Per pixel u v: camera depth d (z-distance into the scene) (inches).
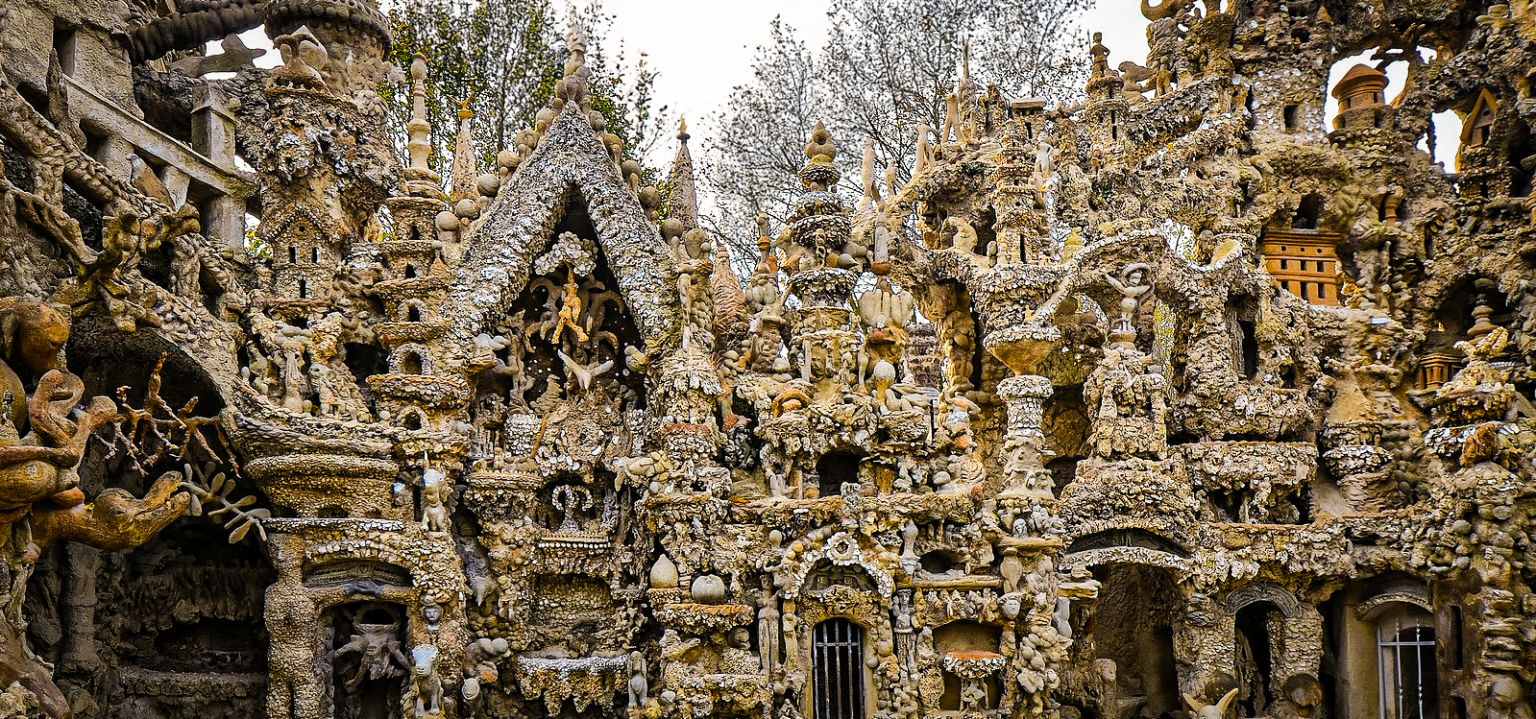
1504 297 1122.0
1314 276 1128.8
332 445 810.8
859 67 1473.9
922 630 885.8
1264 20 1159.0
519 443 919.7
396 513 830.5
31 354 645.9
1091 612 971.3
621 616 903.1
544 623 915.4
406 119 1366.9
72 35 820.6
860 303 977.5
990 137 1140.5
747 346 964.0
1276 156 1136.8
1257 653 1048.2
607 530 921.5
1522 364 1047.6
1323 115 1163.3
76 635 788.0
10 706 593.3
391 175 986.1
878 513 887.1
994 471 1071.6
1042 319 991.6
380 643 813.9
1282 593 987.9
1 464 600.1
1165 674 1059.3
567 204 968.3
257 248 1294.3
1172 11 1203.9
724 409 928.9
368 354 927.0
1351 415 1030.4
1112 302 1028.5
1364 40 1188.5
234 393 805.2
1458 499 932.0
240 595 862.5
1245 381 1027.3
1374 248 1149.7
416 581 813.2
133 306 732.0
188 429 759.7
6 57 738.8
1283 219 1154.7
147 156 863.7
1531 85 1114.7
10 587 626.2
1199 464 991.0
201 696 826.2
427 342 886.4
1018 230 1030.4
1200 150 1132.5
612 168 957.8
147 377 820.0
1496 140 1140.5
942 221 1141.1
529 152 973.2
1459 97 1166.3
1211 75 1155.3
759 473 929.5
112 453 689.6
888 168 1366.9
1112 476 956.6
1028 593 893.2
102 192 724.0
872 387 943.0
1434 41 1211.9
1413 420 1047.0
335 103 943.0
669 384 907.4
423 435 839.1
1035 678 877.2
